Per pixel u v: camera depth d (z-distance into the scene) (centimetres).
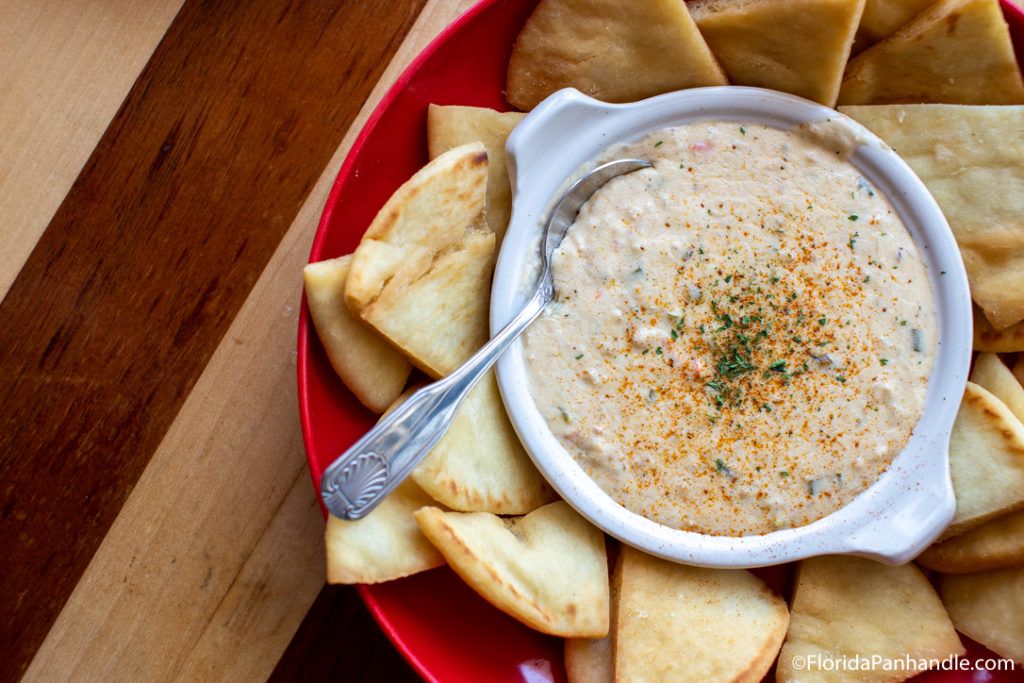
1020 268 39
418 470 38
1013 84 39
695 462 39
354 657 42
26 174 43
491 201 41
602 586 39
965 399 39
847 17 38
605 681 39
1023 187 39
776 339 39
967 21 38
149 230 43
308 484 42
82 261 43
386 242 38
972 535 39
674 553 39
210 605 42
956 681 40
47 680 41
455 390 38
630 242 40
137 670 42
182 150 43
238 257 43
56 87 43
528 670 40
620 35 39
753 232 40
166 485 42
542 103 39
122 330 42
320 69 43
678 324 39
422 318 38
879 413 39
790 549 39
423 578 40
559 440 39
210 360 42
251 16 43
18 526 42
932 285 39
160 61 43
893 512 39
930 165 40
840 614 40
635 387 39
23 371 42
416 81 40
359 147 39
